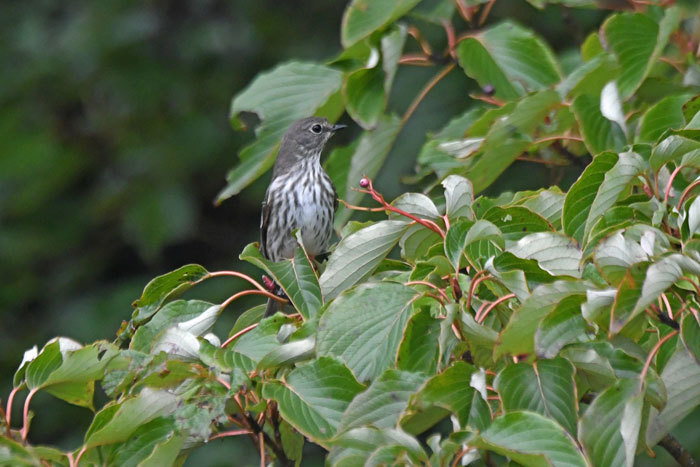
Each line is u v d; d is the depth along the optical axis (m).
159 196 18.84
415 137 17.34
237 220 20.97
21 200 19.19
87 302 19.09
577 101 8.55
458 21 17.66
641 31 8.45
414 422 6.08
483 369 5.55
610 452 5.26
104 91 19.52
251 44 20.14
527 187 16.34
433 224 6.68
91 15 19.81
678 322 5.71
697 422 13.62
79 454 5.90
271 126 9.51
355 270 6.86
